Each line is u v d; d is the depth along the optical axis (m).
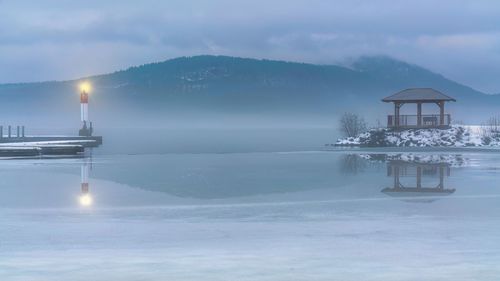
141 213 13.51
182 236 10.58
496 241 9.82
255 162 30.47
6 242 10.05
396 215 12.87
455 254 8.80
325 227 11.41
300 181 20.69
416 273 7.65
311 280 7.34
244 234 10.73
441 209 13.73
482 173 23.27
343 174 23.30
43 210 14.02
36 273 7.75
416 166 26.95
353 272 7.73
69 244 9.87
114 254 8.98
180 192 17.75
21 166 28.89
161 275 7.62
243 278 7.45
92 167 27.91
